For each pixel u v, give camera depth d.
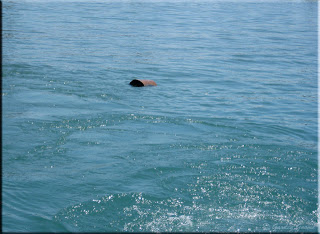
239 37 20.12
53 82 11.22
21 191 5.60
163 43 17.86
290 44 18.77
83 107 9.30
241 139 7.76
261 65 14.51
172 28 21.98
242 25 24.12
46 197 5.50
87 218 5.08
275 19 27.25
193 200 5.56
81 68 12.94
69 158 6.72
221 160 6.78
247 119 8.96
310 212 5.35
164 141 7.52
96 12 26.95
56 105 9.35
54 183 5.87
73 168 6.36
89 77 11.94
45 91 10.38
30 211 5.16
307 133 8.23
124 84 11.47
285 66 14.43
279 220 5.16
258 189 5.86
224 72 13.35
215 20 25.64
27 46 15.88
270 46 18.11
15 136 7.50
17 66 12.66
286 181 6.13
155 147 7.23
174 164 6.57
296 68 14.17
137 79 11.39
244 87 11.67
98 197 5.54
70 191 5.68
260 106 9.97
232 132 8.12
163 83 11.81
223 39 19.39
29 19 22.83
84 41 17.45
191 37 19.56
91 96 10.17
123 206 5.36
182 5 32.91
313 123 8.84
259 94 11.01
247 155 7.01
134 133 7.88
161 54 15.68
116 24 22.52
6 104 9.27
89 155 6.85
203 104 9.97
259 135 8.02
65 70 12.56
